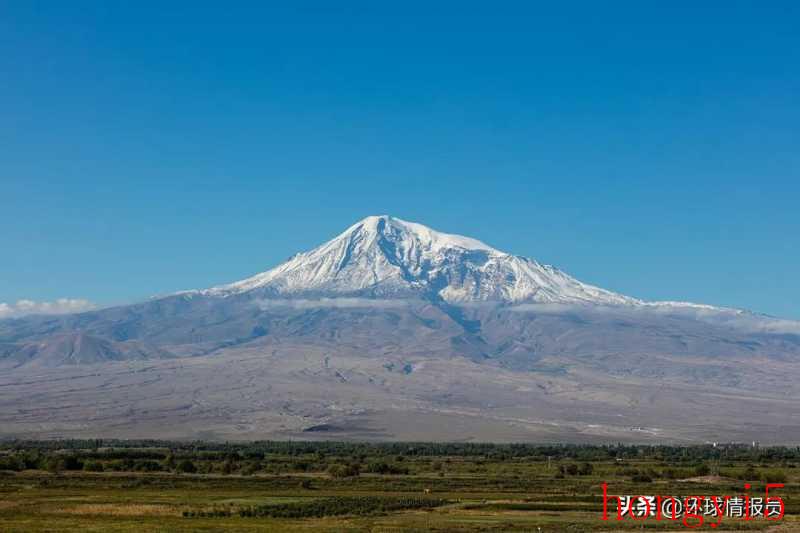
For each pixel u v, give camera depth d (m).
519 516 116.25
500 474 184.75
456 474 185.25
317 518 112.62
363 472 185.88
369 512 118.31
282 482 158.50
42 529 99.69
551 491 147.25
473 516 115.88
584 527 105.62
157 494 137.12
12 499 128.25
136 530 99.50
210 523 105.88
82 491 140.88
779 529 105.50
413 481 163.88
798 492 146.75
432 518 113.19
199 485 151.62
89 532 97.81
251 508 118.19
